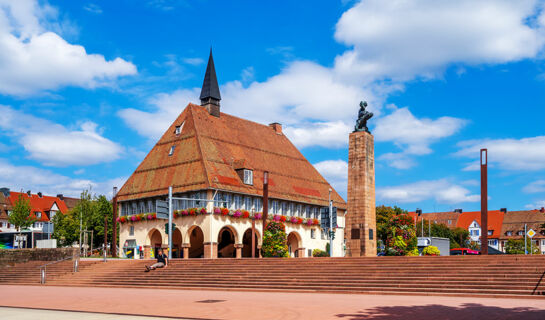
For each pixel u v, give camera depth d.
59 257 51.81
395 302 22.91
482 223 37.03
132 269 42.50
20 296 30.31
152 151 73.56
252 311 20.31
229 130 75.19
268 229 51.75
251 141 77.19
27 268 49.91
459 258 29.77
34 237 66.06
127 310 21.72
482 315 18.27
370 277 30.00
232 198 66.31
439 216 147.62
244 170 68.81
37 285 42.84
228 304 23.16
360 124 44.03
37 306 24.14
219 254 70.31
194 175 65.12
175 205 66.69
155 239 70.00
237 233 66.31
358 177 43.22
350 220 43.19
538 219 136.00
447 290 26.31
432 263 30.41
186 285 35.56
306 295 27.64
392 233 44.97
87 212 90.69
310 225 76.44
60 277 44.28
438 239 59.06
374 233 43.53
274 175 75.06
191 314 19.86
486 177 37.38
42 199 136.62
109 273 42.47
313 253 73.69
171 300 25.75
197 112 72.69
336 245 81.38
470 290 25.72
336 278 31.12
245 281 33.84
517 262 27.84
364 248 42.16
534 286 24.84
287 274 33.62
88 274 43.72
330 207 48.16
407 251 44.53
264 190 53.75
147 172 71.62
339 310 20.20
